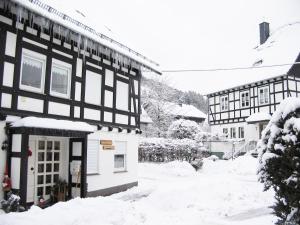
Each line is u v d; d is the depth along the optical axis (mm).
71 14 11398
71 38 11102
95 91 12477
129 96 14641
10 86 9055
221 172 22031
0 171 8672
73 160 11172
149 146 23859
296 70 27484
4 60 8945
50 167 10711
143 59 14453
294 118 6027
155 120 34812
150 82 36375
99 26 13594
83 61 11844
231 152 29172
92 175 11945
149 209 9734
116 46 12453
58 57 10797
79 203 7828
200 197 10625
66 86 11211
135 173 14797
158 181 16547
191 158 23453
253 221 7977
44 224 6238
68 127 9961
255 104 29797
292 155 5844
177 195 10648
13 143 8875
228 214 9047
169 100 37219
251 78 30406
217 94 34750
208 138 30344
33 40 9906
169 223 8133
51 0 11516
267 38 35719
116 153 13586
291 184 5898
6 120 8828
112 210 7863
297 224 5836
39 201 9859
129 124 14555
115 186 13234
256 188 12234
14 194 8539
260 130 29016
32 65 9961
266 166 6402
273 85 28062
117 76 13836
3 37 8961
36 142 10211
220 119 34156
